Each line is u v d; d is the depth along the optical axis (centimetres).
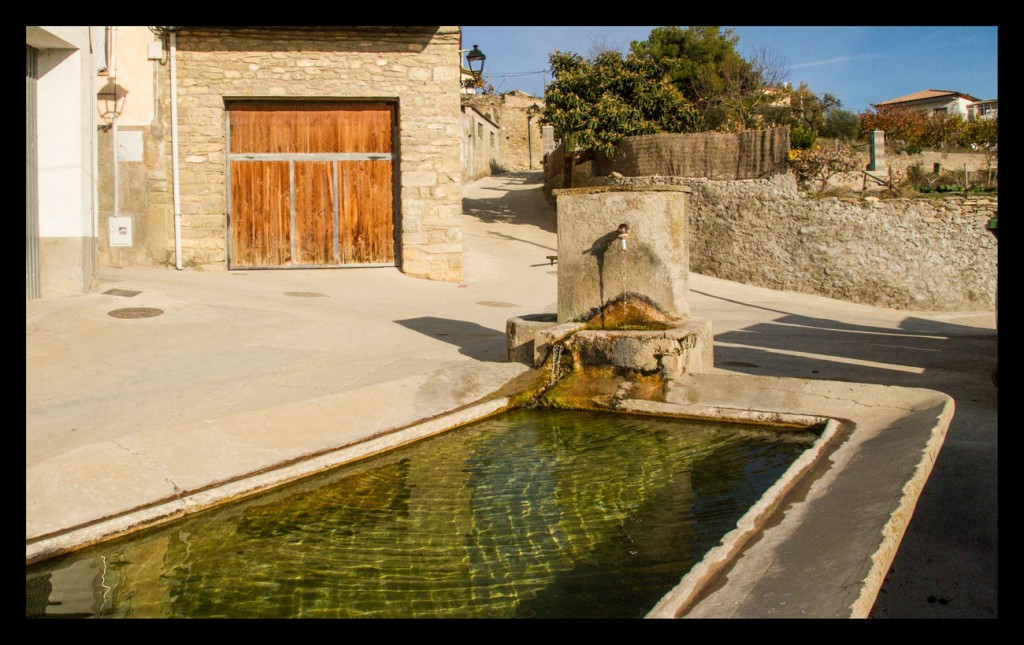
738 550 279
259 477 373
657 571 279
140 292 914
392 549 306
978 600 279
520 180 3209
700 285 1691
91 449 357
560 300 630
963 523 346
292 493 372
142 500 338
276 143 1347
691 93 2866
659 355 546
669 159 1891
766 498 326
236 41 1299
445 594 267
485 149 3434
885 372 693
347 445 432
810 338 989
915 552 320
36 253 823
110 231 1284
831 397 483
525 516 341
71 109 834
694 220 1862
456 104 1357
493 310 1105
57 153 834
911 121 3238
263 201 1348
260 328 788
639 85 2158
